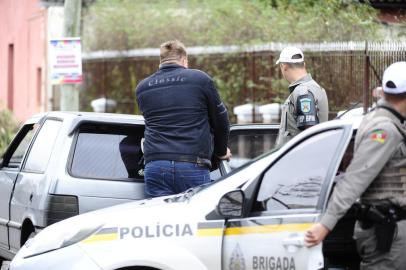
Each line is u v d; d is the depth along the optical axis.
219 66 39.22
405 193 11.77
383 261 11.85
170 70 16.14
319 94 17.55
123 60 46.78
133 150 17.14
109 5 47.03
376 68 30.58
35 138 18.69
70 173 16.72
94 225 12.92
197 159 15.77
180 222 12.55
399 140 11.64
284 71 17.88
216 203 12.59
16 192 18.53
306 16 36.59
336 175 12.68
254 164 12.73
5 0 62.09
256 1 39.00
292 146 12.32
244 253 12.17
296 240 11.80
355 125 12.00
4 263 18.94
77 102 27.61
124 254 12.48
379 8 38.88
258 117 37.16
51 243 13.23
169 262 12.38
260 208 12.30
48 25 53.34
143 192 16.77
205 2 41.41
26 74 58.00
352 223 13.77
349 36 35.03
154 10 44.56
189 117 15.80
